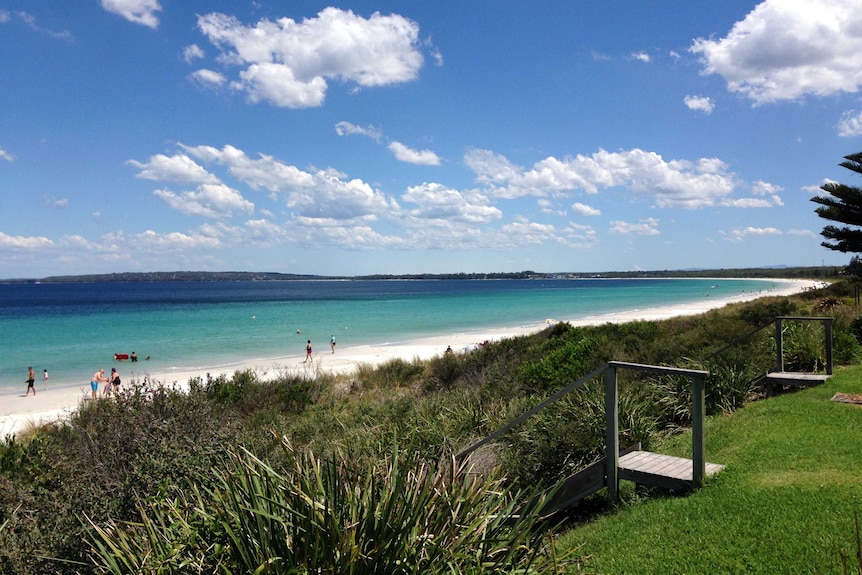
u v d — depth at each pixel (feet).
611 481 18.51
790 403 26.81
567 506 19.33
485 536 9.91
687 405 28.32
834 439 20.53
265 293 514.68
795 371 34.73
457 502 10.12
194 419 22.77
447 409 34.19
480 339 139.23
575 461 22.06
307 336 154.61
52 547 12.51
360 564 8.48
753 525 14.65
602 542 15.40
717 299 296.30
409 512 9.20
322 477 10.62
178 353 122.62
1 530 12.75
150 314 238.68
